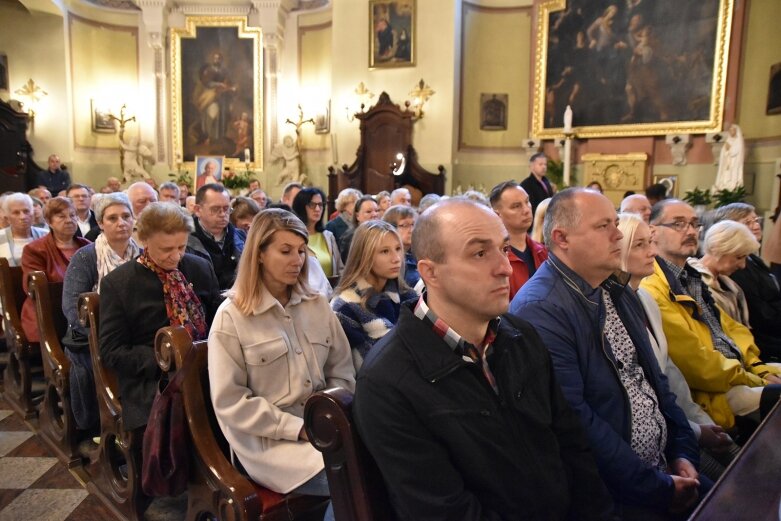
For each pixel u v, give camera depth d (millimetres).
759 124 9086
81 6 12750
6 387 3680
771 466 1340
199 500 1921
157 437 1855
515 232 3207
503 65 11422
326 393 1250
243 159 13461
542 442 1382
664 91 9789
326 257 4172
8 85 12102
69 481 2734
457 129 11086
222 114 13406
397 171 10430
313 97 13344
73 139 12695
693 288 2721
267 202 7188
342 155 11695
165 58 13273
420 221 1376
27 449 3055
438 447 1234
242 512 1725
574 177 10781
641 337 1967
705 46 9352
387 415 1219
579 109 10570
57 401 3037
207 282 2709
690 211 2682
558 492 1365
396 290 2604
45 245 3615
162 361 1925
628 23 9984
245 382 1938
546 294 1866
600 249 1823
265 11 12867
